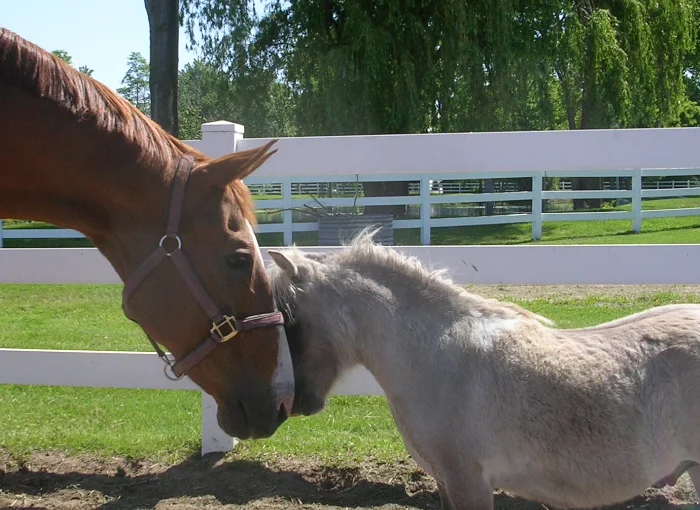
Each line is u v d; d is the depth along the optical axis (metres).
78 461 3.96
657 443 2.59
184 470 3.81
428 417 2.65
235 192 2.50
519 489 2.68
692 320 2.74
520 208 21.69
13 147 2.35
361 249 2.87
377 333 2.74
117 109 2.43
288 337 2.74
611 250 3.59
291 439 4.11
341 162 3.86
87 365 4.04
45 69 2.37
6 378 4.09
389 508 3.39
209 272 2.37
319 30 15.55
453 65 14.74
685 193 16.45
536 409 2.57
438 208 22.08
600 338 2.75
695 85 36.16
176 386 3.99
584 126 17.03
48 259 4.00
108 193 2.39
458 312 2.77
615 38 16.19
